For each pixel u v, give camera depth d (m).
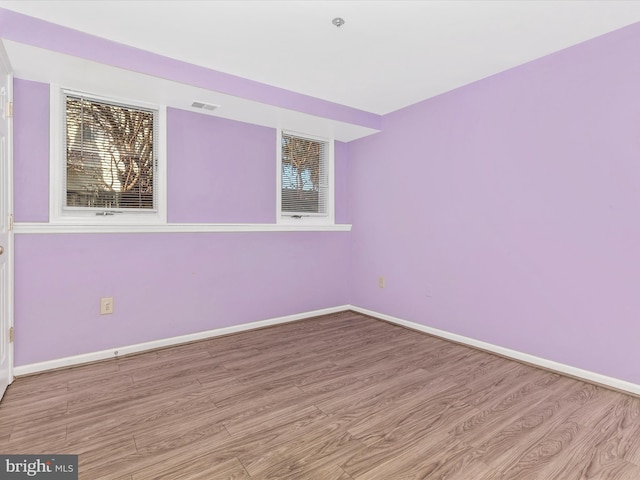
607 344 2.22
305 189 3.95
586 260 2.30
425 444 1.65
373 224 3.90
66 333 2.54
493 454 1.58
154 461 1.52
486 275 2.86
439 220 3.21
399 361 2.68
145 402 2.04
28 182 2.40
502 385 2.26
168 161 2.96
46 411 1.93
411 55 2.45
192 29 2.12
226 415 1.90
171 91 2.65
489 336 2.86
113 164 2.77
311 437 1.71
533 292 2.57
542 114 2.49
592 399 2.07
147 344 2.88
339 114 3.38
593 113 2.25
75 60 2.14
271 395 2.13
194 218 3.11
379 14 1.98
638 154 2.07
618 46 2.14
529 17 2.01
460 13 1.97
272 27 2.10
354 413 1.93
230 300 3.34
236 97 2.77
